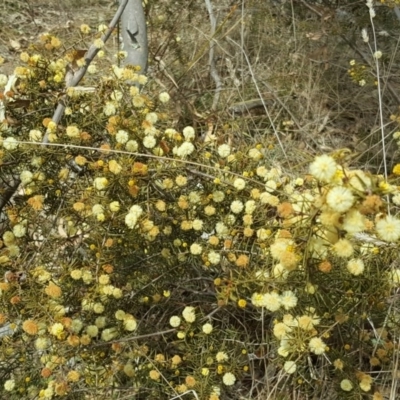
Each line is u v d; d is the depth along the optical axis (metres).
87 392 0.38
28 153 0.40
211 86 0.73
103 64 0.66
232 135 0.60
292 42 0.76
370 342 0.39
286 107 0.64
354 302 0.34
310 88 0.69
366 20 0.72
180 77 0.68
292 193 0.41
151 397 0.39
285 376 0.38
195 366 0.38
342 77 0.73
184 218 0.41
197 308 0.43
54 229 0.42
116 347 0.37
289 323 0.33
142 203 0.39
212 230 0.42
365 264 0.34
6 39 0.91
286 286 0.34
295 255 0.30
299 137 0.66
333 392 0.37
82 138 0.40
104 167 0.39
